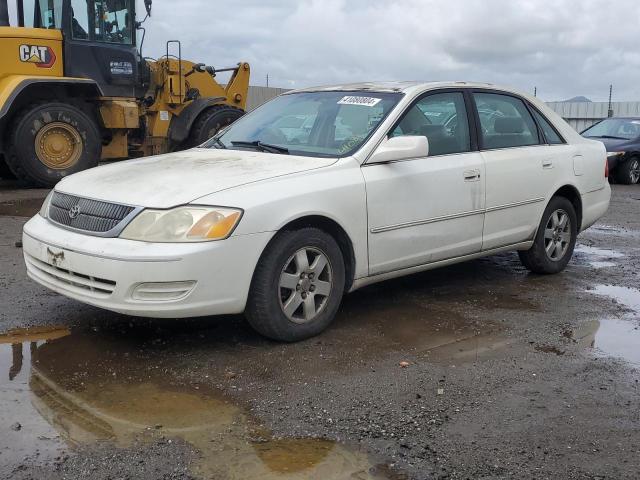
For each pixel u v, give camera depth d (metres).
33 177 11.07
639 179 15.96
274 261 4.14
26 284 5.46
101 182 4.37
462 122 5.49
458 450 3.09
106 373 3.83
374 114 5.03
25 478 2.76
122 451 2.99
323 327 4.50
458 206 5.23
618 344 4.53
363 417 3.39
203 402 3.51
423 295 5.60
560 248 6.35
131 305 3.84
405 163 4.93
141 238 3.86
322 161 4.60
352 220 4.52
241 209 3.97
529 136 6.06
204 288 3.88
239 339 4.41
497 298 5.56
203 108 13.34
